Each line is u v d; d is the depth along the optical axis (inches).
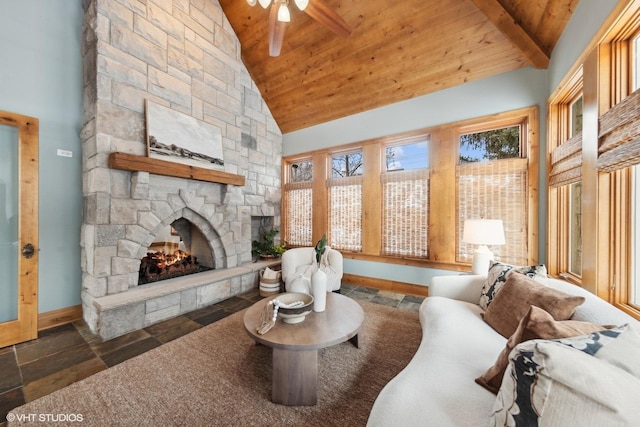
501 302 65.6
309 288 116.3
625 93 65.0
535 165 110.0
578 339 31.5
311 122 180.7
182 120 119.6
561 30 92.6
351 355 79.8
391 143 151.4
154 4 110.8
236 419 55.2
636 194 63.4
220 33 139.6
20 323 87.0
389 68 132.4
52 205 99.5
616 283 66.1
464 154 131.0
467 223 99.9
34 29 94.9
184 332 95.0
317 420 55.1
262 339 61.0
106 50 96.2
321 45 134.6
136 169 98.7
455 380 43.9
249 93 170.1
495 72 118.0
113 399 60.3
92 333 93.4
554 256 103.0
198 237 151.0
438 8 105.1
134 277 105.0
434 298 84.4
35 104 95.2
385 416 37.3
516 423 27.2
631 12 57.8
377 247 152.7
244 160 165.9
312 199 182.2
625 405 22.5
